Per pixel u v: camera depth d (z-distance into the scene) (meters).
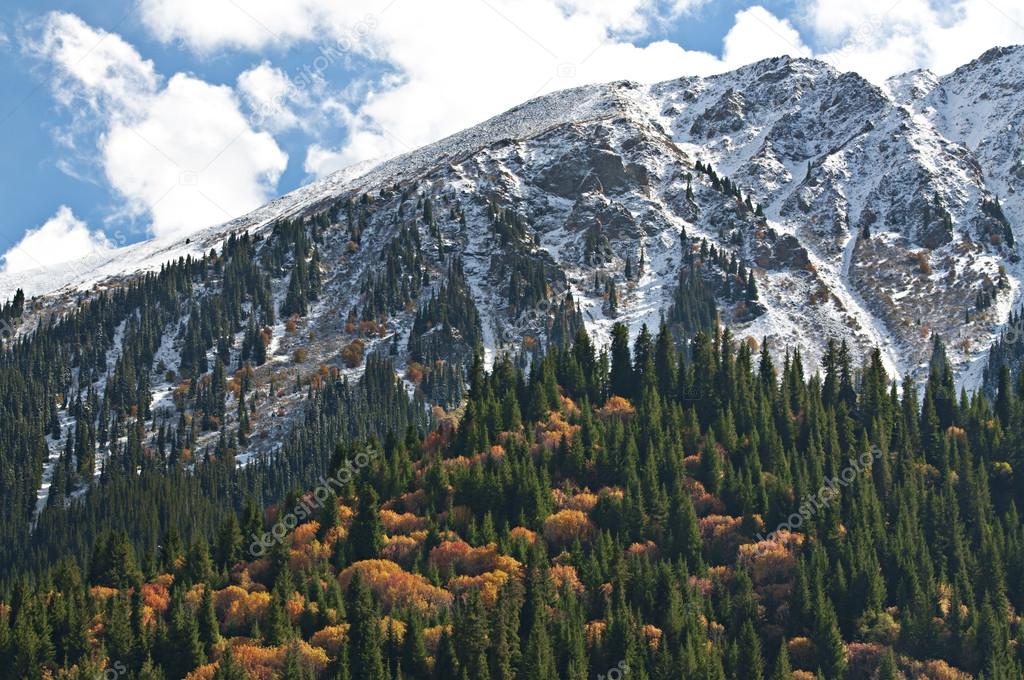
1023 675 162.75
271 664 155.38
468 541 185.12
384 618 165.00
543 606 162.88
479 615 156.25
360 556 185.62
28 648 159.38
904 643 167.50
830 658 164.25
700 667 153.50
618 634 158.12
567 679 152.00
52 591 178.62
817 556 180.50
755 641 159.75
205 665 157.38
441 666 153.25
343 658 154.38
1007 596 180.25
